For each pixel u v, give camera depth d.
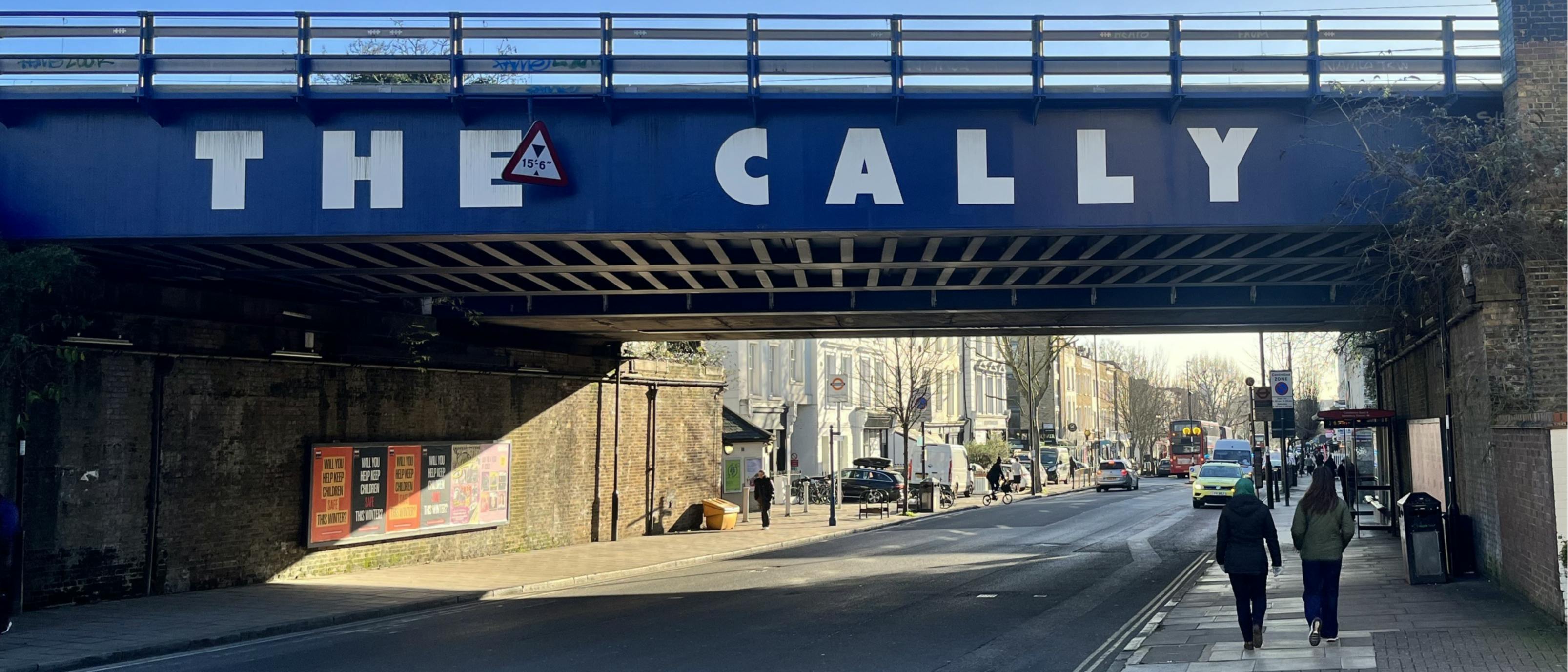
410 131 14.43
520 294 20.05
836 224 14.45
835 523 32.06
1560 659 10.16
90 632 13.62
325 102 14.29
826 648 12.36
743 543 26.80
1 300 14.30
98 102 14.26
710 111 14.52
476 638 13.44
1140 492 56.28
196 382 17.48
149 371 16.75
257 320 18.39
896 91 14.34
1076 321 24.02
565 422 26.17
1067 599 16.31
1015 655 11.80
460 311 21.50
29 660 11.87
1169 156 14.62
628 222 14.39
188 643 12.98
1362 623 12.61
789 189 14.47
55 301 15.27
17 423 14.85
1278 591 15.99
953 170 14.55
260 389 18.59
